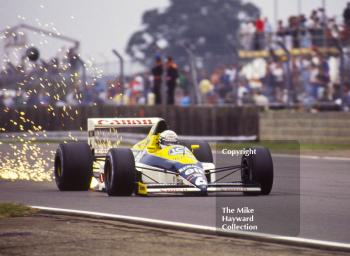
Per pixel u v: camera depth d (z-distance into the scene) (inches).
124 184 1702.8
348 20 3882.9
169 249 1106.7
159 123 1840.6
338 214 1485.0
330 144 3718.0
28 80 4473.4
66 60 3823.8
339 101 3885.3
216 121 4015.8
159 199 1674.5
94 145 1950.1
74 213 1451.8
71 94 4365.2
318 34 3964.1
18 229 1282.0
